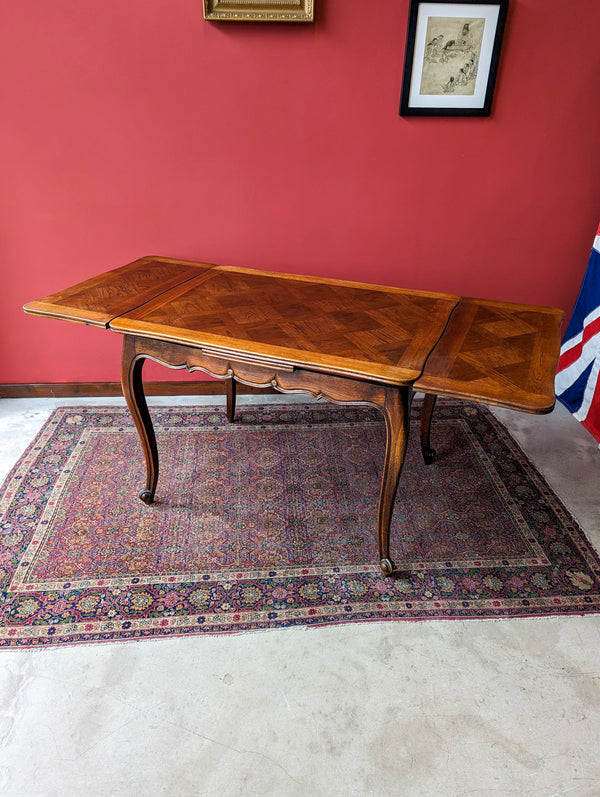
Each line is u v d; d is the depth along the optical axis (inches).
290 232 104.3
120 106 93.2
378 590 71.7
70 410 109.2
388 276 108.6
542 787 51.8
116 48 89.1
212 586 71.9
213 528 80.9
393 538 79.7
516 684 60.9
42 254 103.6
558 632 66.8
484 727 56.6
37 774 52.1
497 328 72.9
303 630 66.6
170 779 51.9
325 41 89.4
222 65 90.7
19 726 55.9
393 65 91.1
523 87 92.6
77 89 91.6
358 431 103.6
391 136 96.3
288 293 82.1
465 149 97.4
